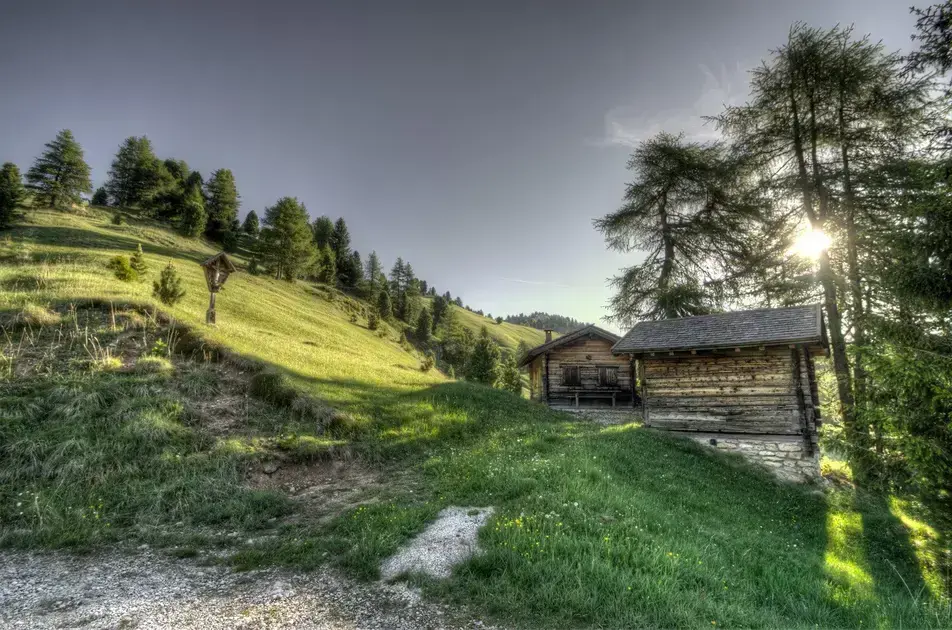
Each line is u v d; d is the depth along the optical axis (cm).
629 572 521
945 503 797
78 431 873
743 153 2130
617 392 2358
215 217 8106
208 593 489
